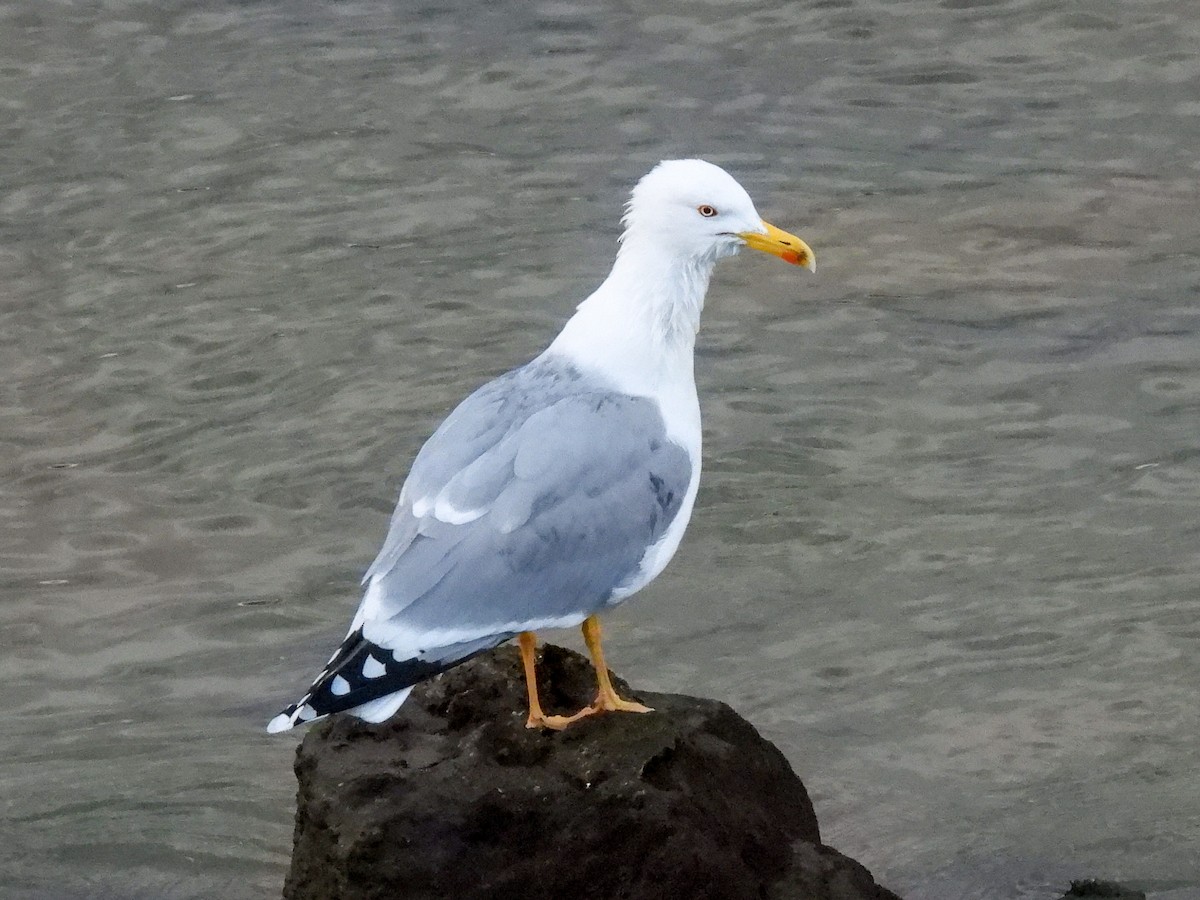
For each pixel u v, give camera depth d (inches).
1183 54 904.9
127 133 866.8
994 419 639.8
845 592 554.9
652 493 392.5
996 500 595.2
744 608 549.6
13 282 755.4
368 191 811.4
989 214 778.2
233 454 642.2
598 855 366.3
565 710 401.1
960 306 712.4
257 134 861.8
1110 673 513.7
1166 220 770.8
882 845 451.2
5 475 634.2
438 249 765.3
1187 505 587.2
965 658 523.2
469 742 384.2
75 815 478.0
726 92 883.4
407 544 374.6
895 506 593.9
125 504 617.6
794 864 383.2
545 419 388.2
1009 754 484.4
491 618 376.2
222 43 947.3
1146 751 482.6
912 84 888.3
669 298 404.2
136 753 503.5
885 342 689.6
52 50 944.9
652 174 406.0
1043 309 707.4
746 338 695.1
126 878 452.8
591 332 404.2
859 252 752.3
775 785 399.5
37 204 812.6
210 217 799.1
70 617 564.1
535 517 379.2
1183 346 679.7
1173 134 839.1
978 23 943.0
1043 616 538.9
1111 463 612.1
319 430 652.7
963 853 445.4
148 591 575.2
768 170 817.5
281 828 470.9
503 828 368.2
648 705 401.7
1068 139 837.8
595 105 875.4
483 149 840.3
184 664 542.0
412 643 368.5
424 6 976.3
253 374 688.4
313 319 721.6
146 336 715.4
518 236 771.4
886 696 509.7
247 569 583.8
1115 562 560.7
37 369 697.6
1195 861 438.3
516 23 954.7
